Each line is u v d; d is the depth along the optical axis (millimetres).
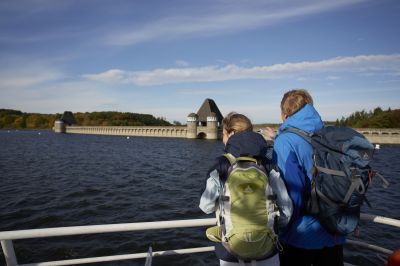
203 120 149250
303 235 3281
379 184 27656
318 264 3434
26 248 12055
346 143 2988
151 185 27469
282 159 3219
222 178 2998
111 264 10852
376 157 62688
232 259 2912
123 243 12805
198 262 11031
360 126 142125
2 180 29078
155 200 21328
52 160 49500
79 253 11867
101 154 64062
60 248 12188
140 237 13398
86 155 61094
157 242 12984
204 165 46312
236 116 3484
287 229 3277
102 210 18453
